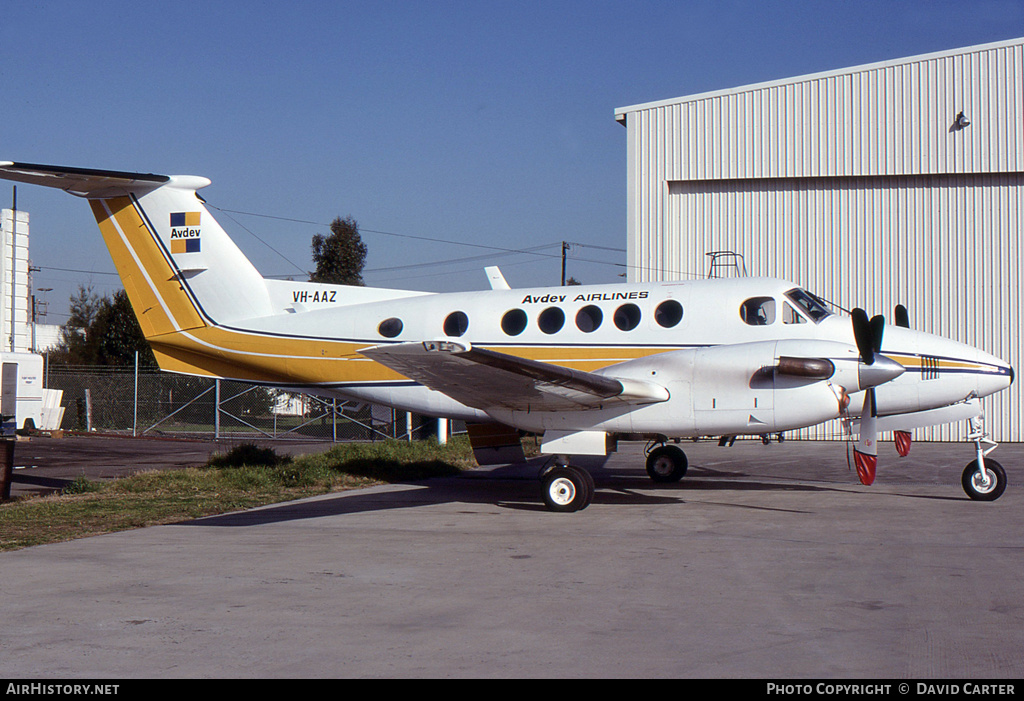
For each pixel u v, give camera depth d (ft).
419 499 34.37
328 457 45.98
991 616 15.60
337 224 140.67
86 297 169.78
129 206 41.19
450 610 16.22
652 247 75.00
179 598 17.20
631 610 16.16
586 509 30.94
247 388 96.37
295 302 40.47
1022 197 67.67
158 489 36.65
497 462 38.45
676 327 33.68
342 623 15.31
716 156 73.61
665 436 33.27
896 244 70.18
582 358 34.68
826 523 27.02
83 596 17.34
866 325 29.43
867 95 70.54
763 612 15.97
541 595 17.40
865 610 16.06
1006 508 30.35
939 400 32.48
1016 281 67.62
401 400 38.70
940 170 68.80
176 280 41.22
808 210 72.02
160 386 93.45
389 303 39.01
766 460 52.37
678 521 27.68
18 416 75.51
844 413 29.78
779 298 32.89
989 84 67.87
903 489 36.86
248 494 35.70
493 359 25.84
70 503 32.63
